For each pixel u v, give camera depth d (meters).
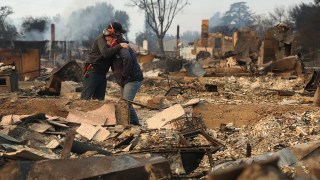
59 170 4.77
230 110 9.96
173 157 5.82
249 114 9.88
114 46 10.02
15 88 18.91
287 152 5.91
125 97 10.05
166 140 7.20
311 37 61.84
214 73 28.38
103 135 8.07
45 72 37.78
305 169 5.50
